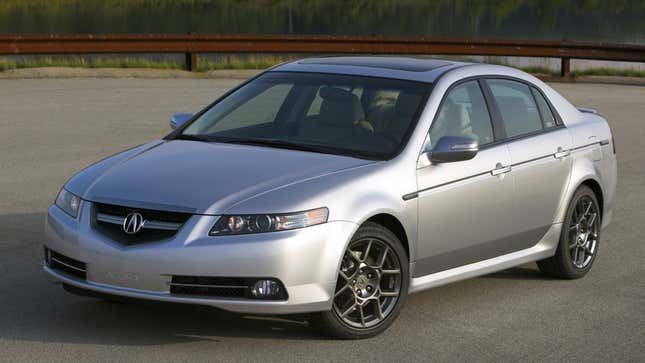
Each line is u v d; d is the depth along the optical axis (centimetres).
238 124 771
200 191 645
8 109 1895
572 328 724
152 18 5266
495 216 778
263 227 625
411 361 638
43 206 1100
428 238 720
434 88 764
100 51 2602
